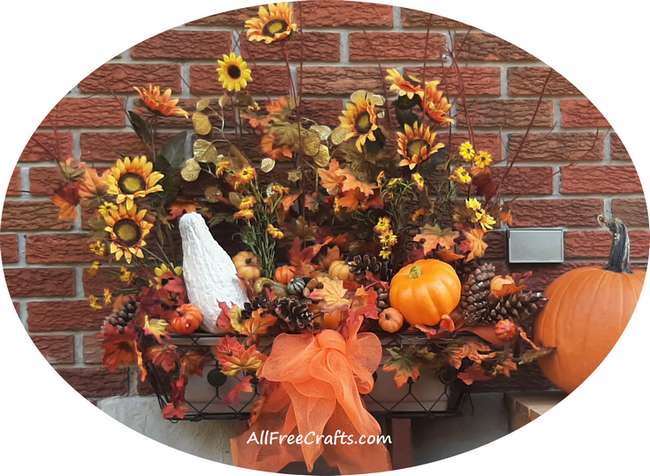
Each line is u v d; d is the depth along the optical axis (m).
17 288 1.96
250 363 1.67
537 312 1.85
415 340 1.72
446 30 1.99
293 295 1.71
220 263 1.74
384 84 1.92
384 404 1.83
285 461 1.80
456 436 1.99
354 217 1.85
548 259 1.96
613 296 1.79
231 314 1.68
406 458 1.83
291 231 1.86
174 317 1.72
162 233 1.91
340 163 1.91
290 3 1.98
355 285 1.77
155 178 1.79
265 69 1.97
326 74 1.98
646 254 1.98
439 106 1.81
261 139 1.90
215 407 1.83
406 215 1.85
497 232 1.98
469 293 1.75
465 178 1.77
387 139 1.93
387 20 1.99
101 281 1.96
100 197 1.84
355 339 1.69
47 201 1.96
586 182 1.99
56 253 1.96
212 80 1.97
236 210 1.91
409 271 1.74
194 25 1.97
